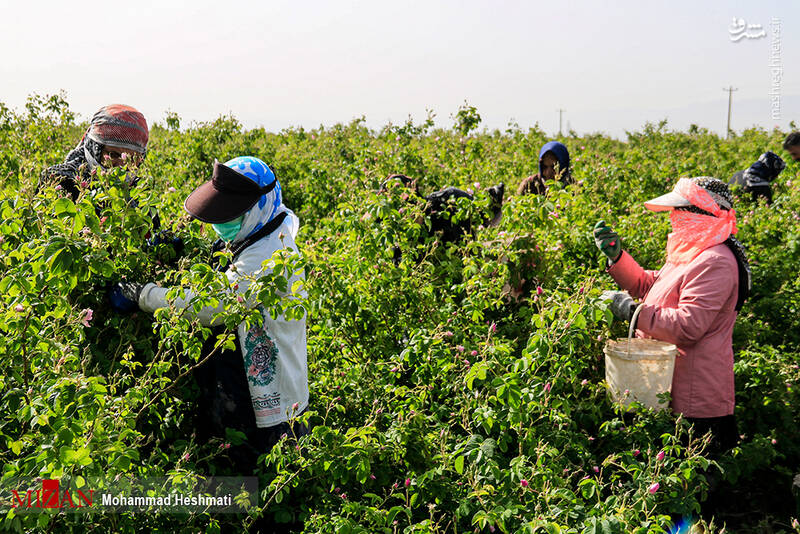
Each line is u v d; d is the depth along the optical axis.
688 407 3.40
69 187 3.17
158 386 2.92
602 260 4.33
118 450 2.06
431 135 9.05
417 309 3.90
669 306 3.44
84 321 2.42
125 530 2.45
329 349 3.78
